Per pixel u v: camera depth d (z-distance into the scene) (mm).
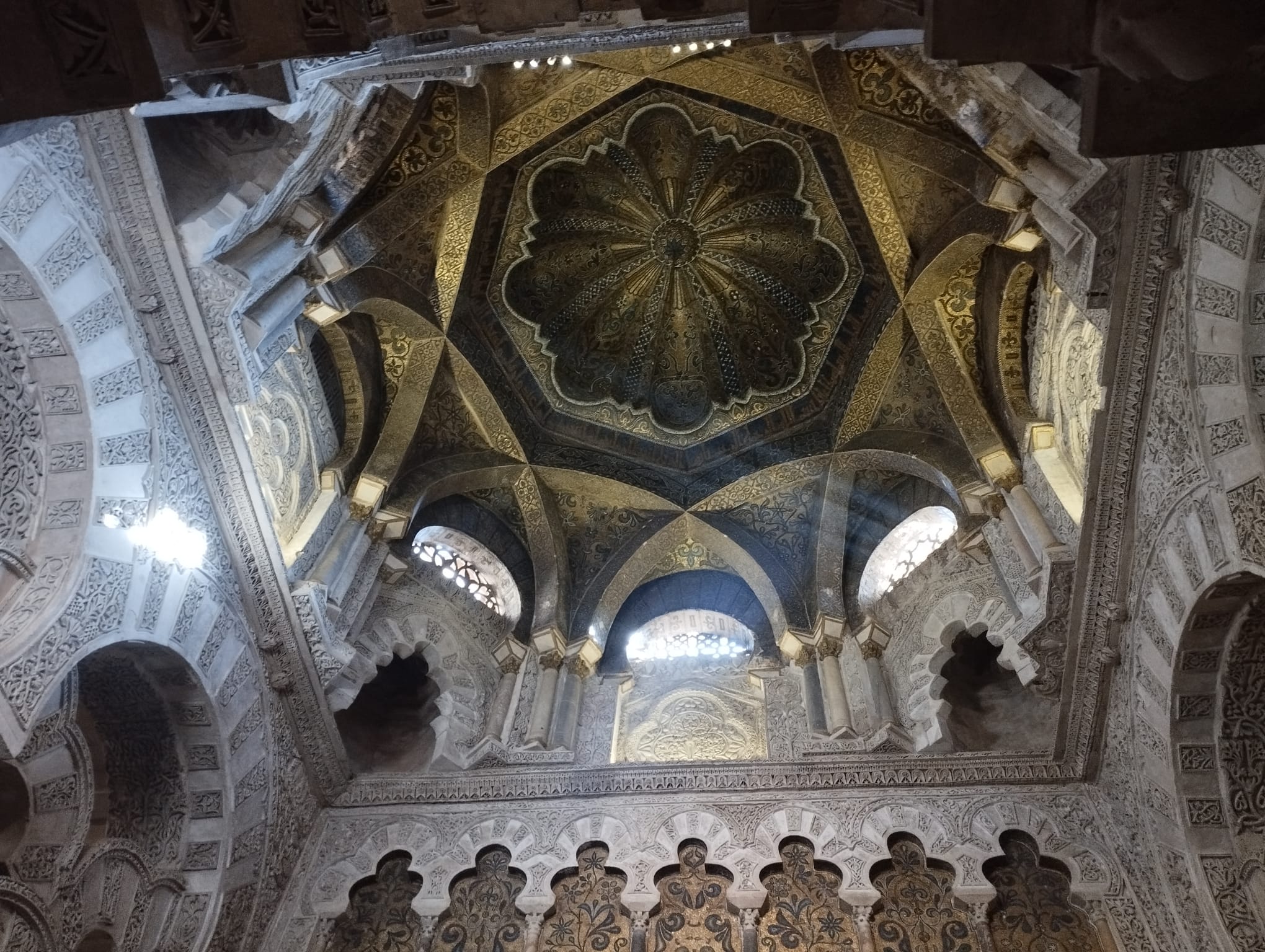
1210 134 2996
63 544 6164
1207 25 2738
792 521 11711
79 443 6422
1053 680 8461
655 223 12539
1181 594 6996
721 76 9969
